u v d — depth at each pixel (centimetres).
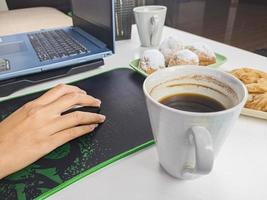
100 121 38
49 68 51
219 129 24
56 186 29
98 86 49
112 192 28
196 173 24
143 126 38
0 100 46
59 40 63
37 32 70
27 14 102
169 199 28
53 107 37
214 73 30
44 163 32
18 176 30
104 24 56
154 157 33
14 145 31
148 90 29
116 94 46
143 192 28
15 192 28
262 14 327
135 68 54
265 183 29
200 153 21
